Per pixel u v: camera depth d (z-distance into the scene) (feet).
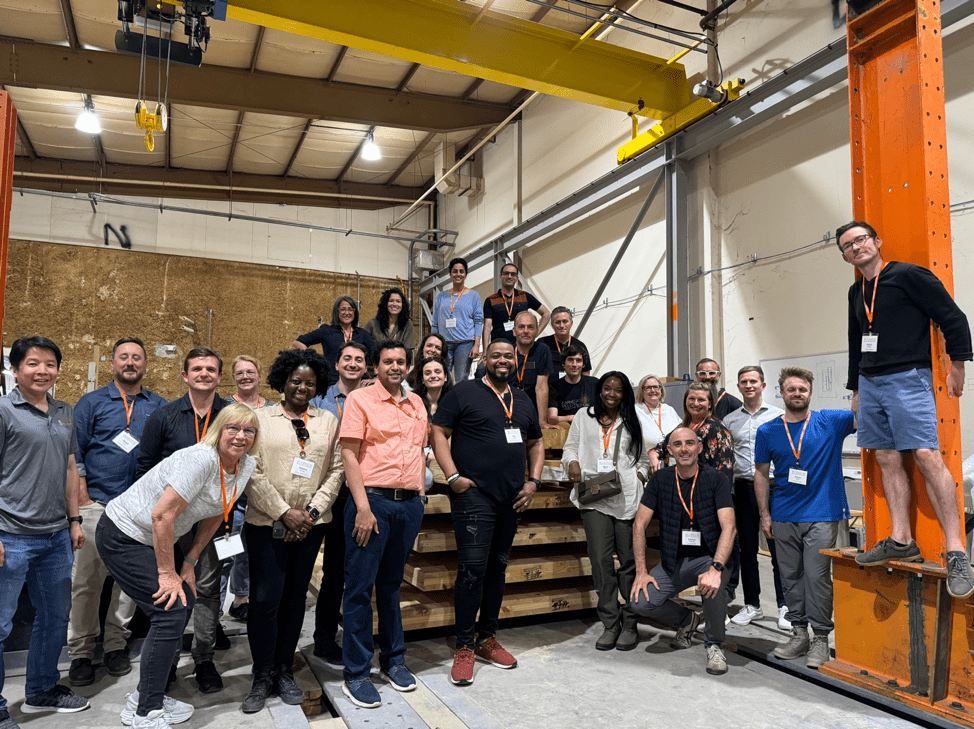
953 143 16.71
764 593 16.21
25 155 37.73
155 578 8.70
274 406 10.62
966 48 16.47
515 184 36.29
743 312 22.33
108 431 11.36
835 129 19.57
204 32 19.62
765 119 21.06
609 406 13.17
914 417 9.59
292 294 41.27
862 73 11.35
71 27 26.40
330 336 19.39
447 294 23.29
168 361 37.60
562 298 32.55
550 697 10.34
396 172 43.16
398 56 20.93
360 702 9.86
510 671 11.43
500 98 34.50
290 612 10.23
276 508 9.73
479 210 40.24
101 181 38.45
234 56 28.84
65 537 9.86
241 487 9.23
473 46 21.44
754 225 22.13
